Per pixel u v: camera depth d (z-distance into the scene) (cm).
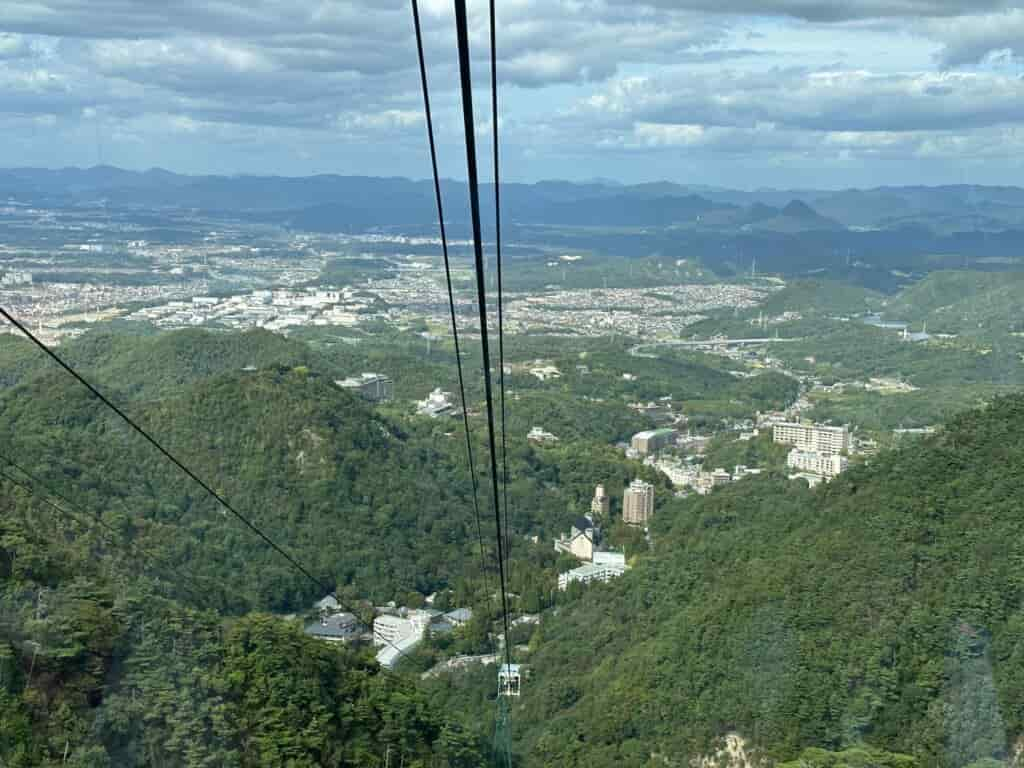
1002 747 3669
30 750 3145
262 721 3947
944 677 4000
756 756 4216
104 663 3672
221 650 4209
